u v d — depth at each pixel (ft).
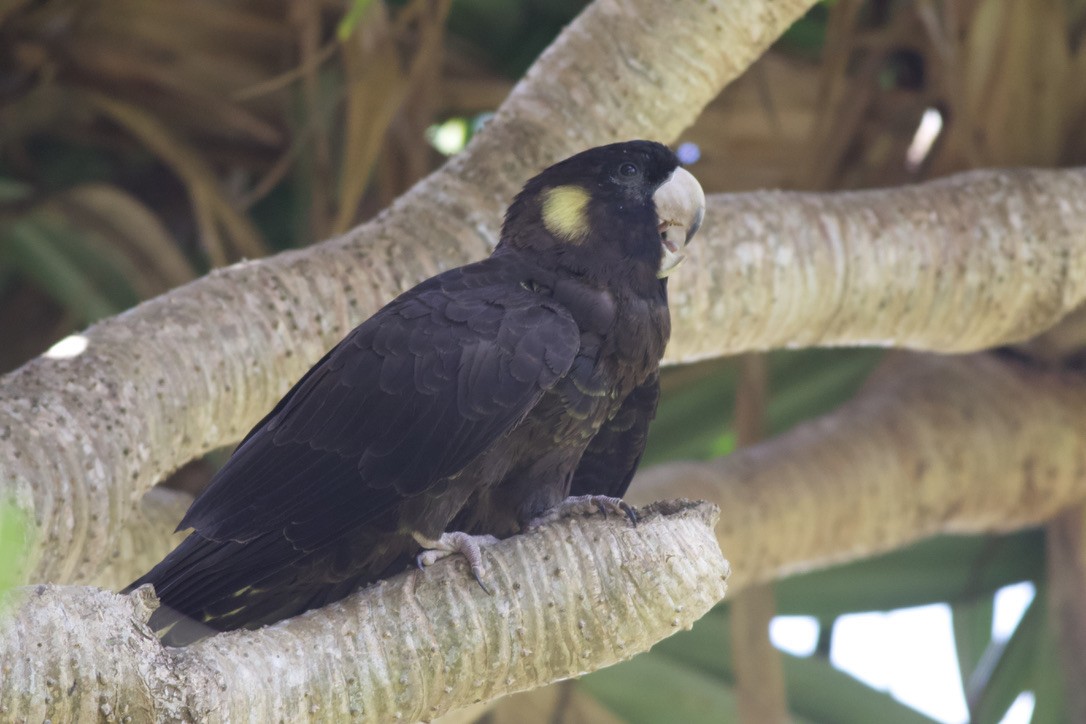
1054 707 41.70
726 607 42.50
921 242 27.63
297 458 22.63
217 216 36.47
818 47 39.11
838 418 34.06
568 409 24.47
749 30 25.68
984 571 44.32
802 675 43.16
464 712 27.61
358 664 18.30
